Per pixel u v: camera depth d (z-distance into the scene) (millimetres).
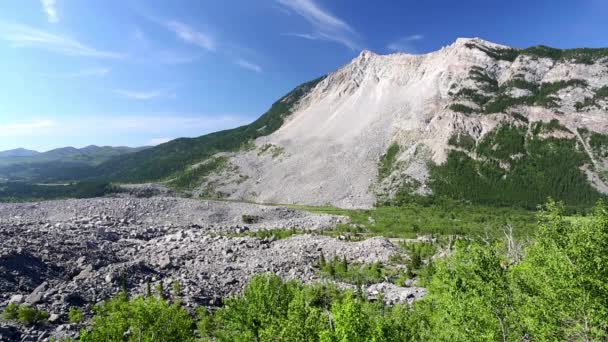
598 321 26516
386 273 84312
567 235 29922
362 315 31266
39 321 41938
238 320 40438
